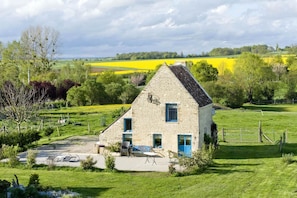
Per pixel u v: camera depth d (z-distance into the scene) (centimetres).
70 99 10994
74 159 4838
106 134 5350
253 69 12312
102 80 12594
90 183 3828
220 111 9812
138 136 5203
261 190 3575
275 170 4269
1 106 7869
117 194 3478
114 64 19888
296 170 4247
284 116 8831
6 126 7362
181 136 5072
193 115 5019
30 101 8500
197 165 4316
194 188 3656
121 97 11256
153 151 5131
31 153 4647
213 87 10988
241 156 5094
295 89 12438
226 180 3903
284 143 5872
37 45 13662
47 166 4516
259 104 12081
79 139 6475
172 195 3459
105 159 4441
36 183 3578
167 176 4103
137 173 4238
